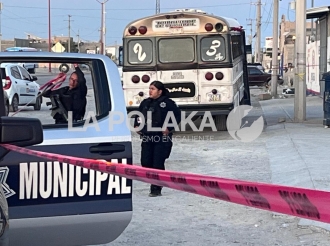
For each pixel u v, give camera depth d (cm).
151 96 824
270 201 231
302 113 1659
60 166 435
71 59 481
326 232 620
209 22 1424
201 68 1434
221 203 783
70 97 494
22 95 1533
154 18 1444
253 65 4291
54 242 442
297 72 1648
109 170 343
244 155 1166
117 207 444
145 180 307
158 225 682
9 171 425
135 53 1452
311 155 1070
